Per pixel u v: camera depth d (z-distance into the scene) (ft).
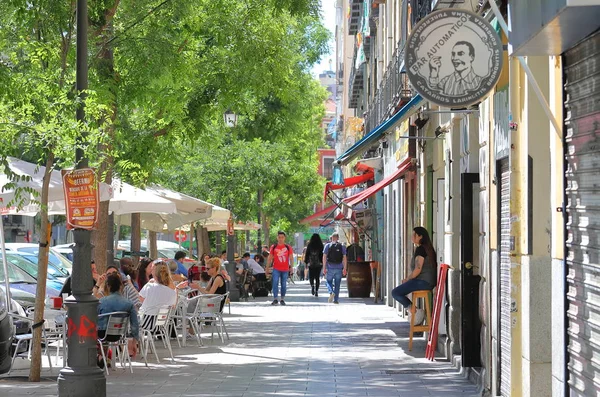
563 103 28.71
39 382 46.14
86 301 41.29
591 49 26.21
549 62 31.89
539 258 34.40
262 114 131.44
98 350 49.65
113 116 59.31
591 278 26.76
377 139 61.11
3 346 46.98
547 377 34.32
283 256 106.22
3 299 47.65
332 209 132.77
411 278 57.67
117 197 62.03
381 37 115.24
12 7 52.95
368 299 116.98
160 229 95.45
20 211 52.26
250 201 134.72
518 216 35.91
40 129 42.68
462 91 33.91
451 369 50.06
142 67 60.34
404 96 75.36
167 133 70.49
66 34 51.83
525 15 26.71
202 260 92.07
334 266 108.17
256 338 67.51
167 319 54.80
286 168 139.13
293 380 46.29
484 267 43.80
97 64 58.08
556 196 30.32
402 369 49.78
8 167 43.65
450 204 53.98
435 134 60.39
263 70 70.44
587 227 27.02
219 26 69.62
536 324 34.37
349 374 48.42
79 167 42.68
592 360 26.63
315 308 99.86
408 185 85.20
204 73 70.23
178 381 46.09
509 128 36.14
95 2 57.31
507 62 39.52
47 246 46.68
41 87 43.70
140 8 60.44
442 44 33.96
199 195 130.82
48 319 54.08
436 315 53.78
